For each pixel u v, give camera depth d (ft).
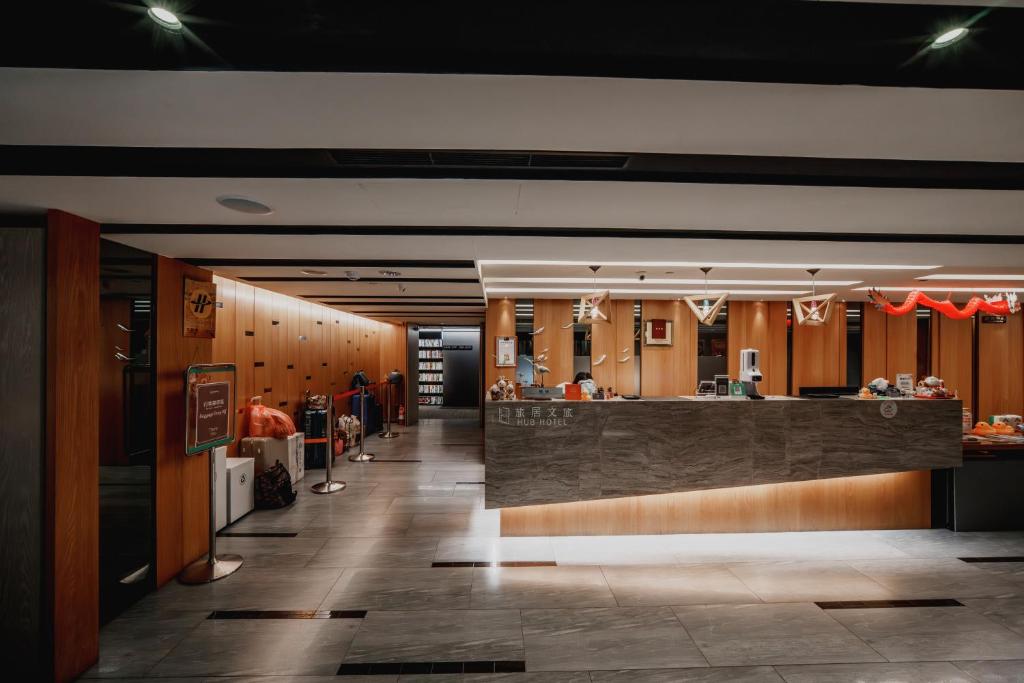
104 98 5.23
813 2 4.08
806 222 10.87
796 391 28.91
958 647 10.15
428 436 35.27
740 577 13.23
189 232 10.64
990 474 16.85
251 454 20.07
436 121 5.88
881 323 29.25
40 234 9.03
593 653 9.92
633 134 6.30
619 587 12.64
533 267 18.90
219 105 5.42
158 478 12.59
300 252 13.17
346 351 32.32
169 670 9.39
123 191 8.07
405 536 15.92
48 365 8.93
